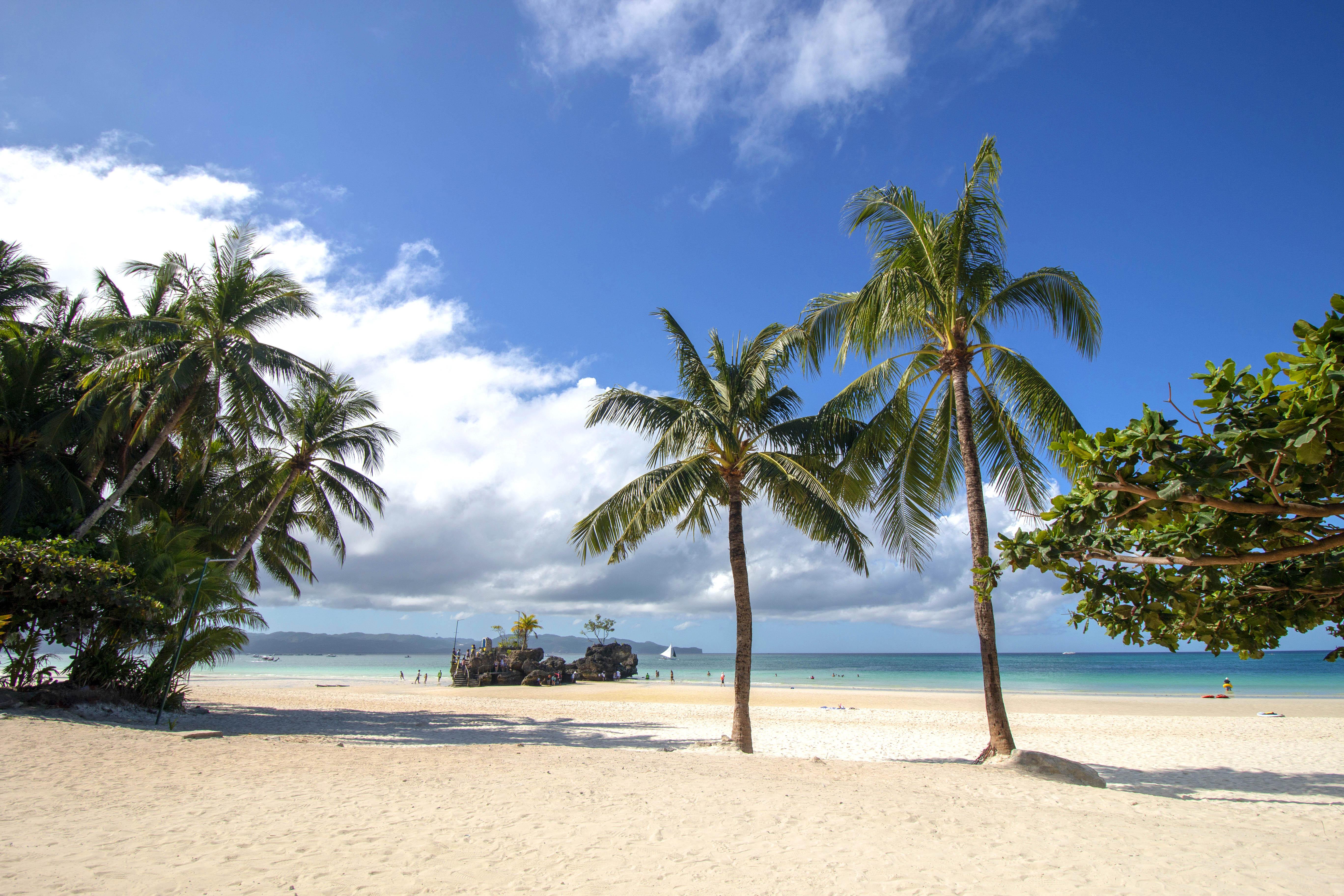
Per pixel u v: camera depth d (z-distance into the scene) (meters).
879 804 7.62
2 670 14.15
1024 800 8.59
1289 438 3.22
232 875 4.64
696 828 6.37
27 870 4.51
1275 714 24.38
